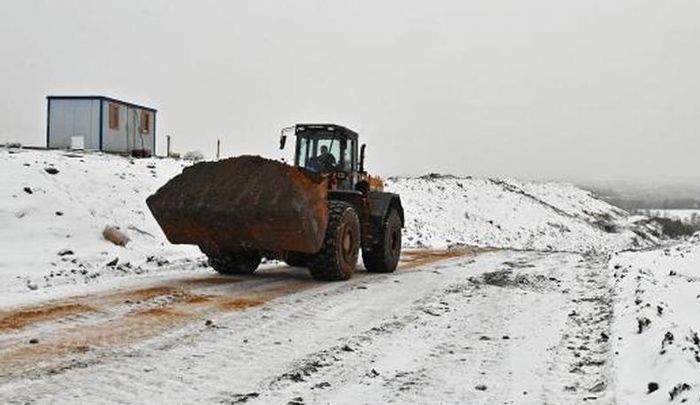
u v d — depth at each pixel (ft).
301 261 34.55
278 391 15.83
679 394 14.79
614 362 18.38
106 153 73.77
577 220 175.42
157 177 57.82
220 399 15.11
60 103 78.38
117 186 50.78
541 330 23.32
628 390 15.90
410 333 22.47
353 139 40.14
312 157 38.73
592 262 48.73
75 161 53.11
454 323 24.34
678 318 23.31
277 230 30.83
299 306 26.53
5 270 31.42
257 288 30.86
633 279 33.24
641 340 19.92
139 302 25.61
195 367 17.53
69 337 20.01
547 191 201.05
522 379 17.37
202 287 30.22
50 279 30.45
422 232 112.06
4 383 15.55
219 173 32.04
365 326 23.31
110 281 30.89
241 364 17.99
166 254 41.96
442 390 16.33
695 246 62.49
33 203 41.73
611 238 167.84
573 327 23.86
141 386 15.80
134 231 45.44
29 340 19.44
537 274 39.37
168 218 32.09
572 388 16.65
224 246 33.40
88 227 42.29
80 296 26.27
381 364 18.56
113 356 18.20
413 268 43.19
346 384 16.60
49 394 14.96
